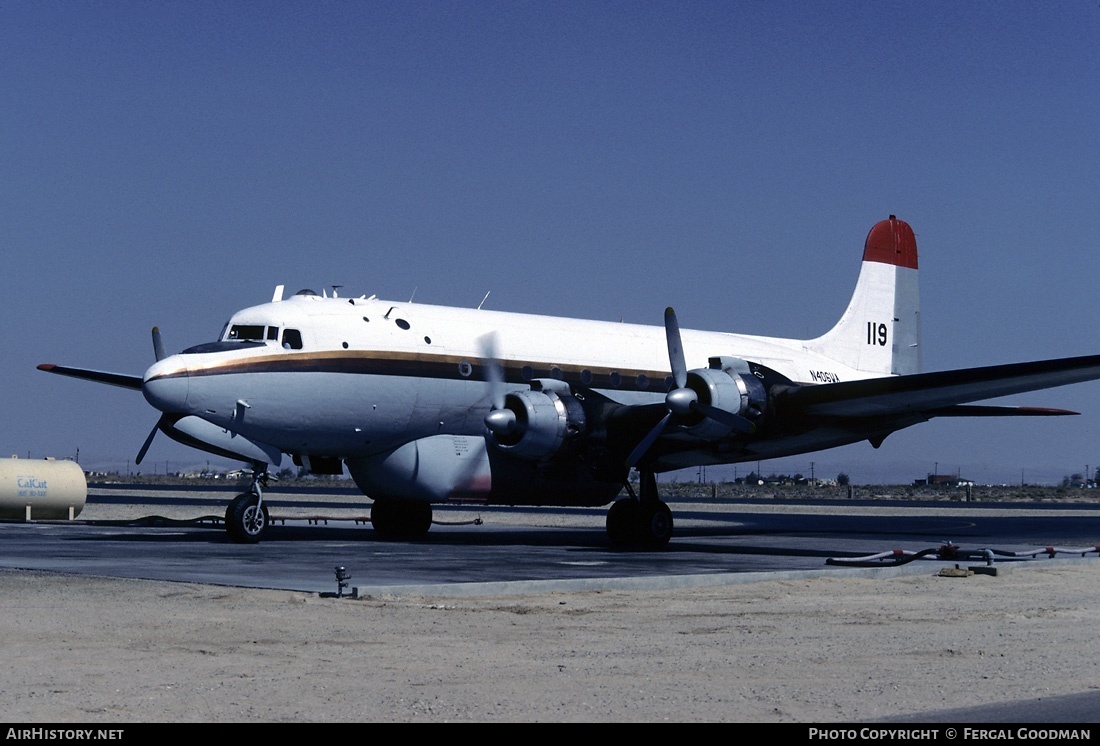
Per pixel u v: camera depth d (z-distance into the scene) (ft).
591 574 50.29
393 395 71.36
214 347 66.64
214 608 37.83
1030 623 37.09
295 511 129.59
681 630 35.01
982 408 78.33
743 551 67.26
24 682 26.14
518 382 76.07
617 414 68.39
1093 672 28.32
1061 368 59.36
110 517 109.50
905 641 33.14
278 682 26.37
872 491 351.25
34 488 95.40
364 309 72.69
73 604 38.40
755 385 65.51
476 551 65.05
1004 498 282.77
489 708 24.00
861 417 70.13
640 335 83.97
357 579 46.78
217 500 168.45
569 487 76.18
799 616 38.37
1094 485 513.45
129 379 79.71
